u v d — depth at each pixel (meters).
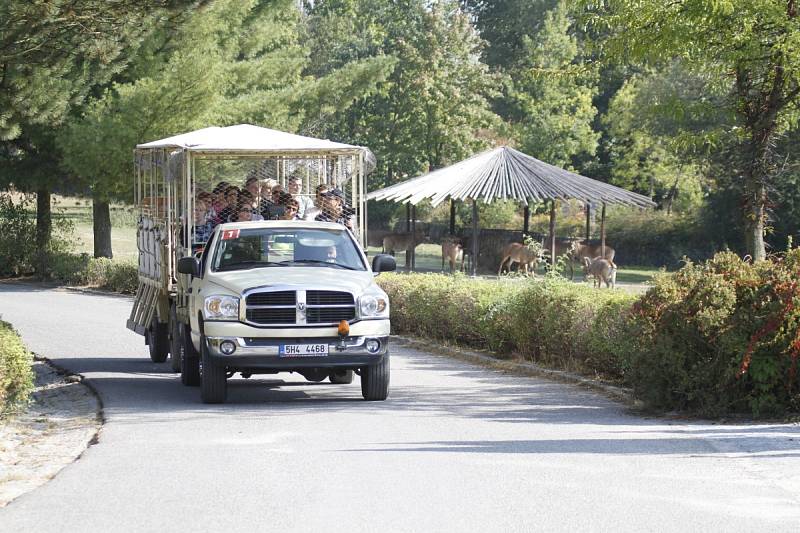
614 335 30.78
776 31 34.59
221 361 27.70
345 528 15.02
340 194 37.84
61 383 34.69
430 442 21.83
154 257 38.03
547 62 143.38
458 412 26.42
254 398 30.17
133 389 32.22
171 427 24.55
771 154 38.31
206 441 22.48
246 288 27.89
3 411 26.70
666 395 25.94
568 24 146.38
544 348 35.88
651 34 35.72
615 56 37.22
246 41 95.50
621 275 104.56
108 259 82.06
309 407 27.84
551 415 25.70
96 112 77.00
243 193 36.19
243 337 27.70
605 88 163.38
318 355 27.84
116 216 159.00
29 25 31.69
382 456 20.31
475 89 132.12
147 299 39.78
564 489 17.23
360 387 32.84
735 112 37.44
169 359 41.12
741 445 20.84
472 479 18.08
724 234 110.50
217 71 77.56
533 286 37.00
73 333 49.69
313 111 98.50
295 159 38.91
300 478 18.42
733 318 24.89
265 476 18.66
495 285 42.31
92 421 26.30
